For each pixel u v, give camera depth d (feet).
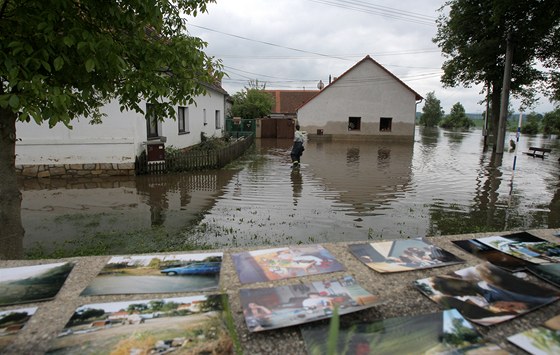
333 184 32.53
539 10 38.24
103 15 10.60
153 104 13.28
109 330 5.89
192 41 12.78
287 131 91.50
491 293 7.29
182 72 12.96
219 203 25.20
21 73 9.56
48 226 19.57
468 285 7.61
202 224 20.10
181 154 38.27
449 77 75.31
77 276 8.00
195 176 35.83
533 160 52.13
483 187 31.71
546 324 6.28
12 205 12.84
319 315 6.33
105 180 33.30
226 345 5.60
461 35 67.05
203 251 9.47
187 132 50.11
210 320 6.23
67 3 9.52
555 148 76.38
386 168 42.80
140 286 7.45
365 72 86.89
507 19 45.32
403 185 32.35
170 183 32.22
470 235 10.91
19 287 7.45
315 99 89.35
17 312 6.56
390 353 5.47
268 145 73.00
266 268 8.38
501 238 10.61
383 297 7.22
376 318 6.45
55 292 7.25
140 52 11.89
